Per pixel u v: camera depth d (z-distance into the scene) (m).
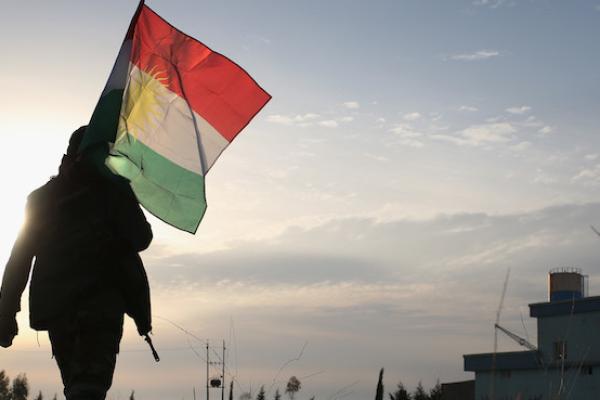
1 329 4.69
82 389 4.36
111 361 4.52
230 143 5.61
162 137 5.41
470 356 48.88
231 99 5.61
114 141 4.81
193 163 5.41
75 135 4.92
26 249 4.63
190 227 5.32
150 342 4.75
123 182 4.68
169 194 5.34
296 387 8.56
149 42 5.52
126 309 4.67
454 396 51.28
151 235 4.74
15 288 4.64
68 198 4.62
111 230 4.61
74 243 4.55
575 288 45.25
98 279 4.54
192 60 5.58
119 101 4.91
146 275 4.79
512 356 46.03
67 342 4.53
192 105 5.58
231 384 8.94
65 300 4.49
